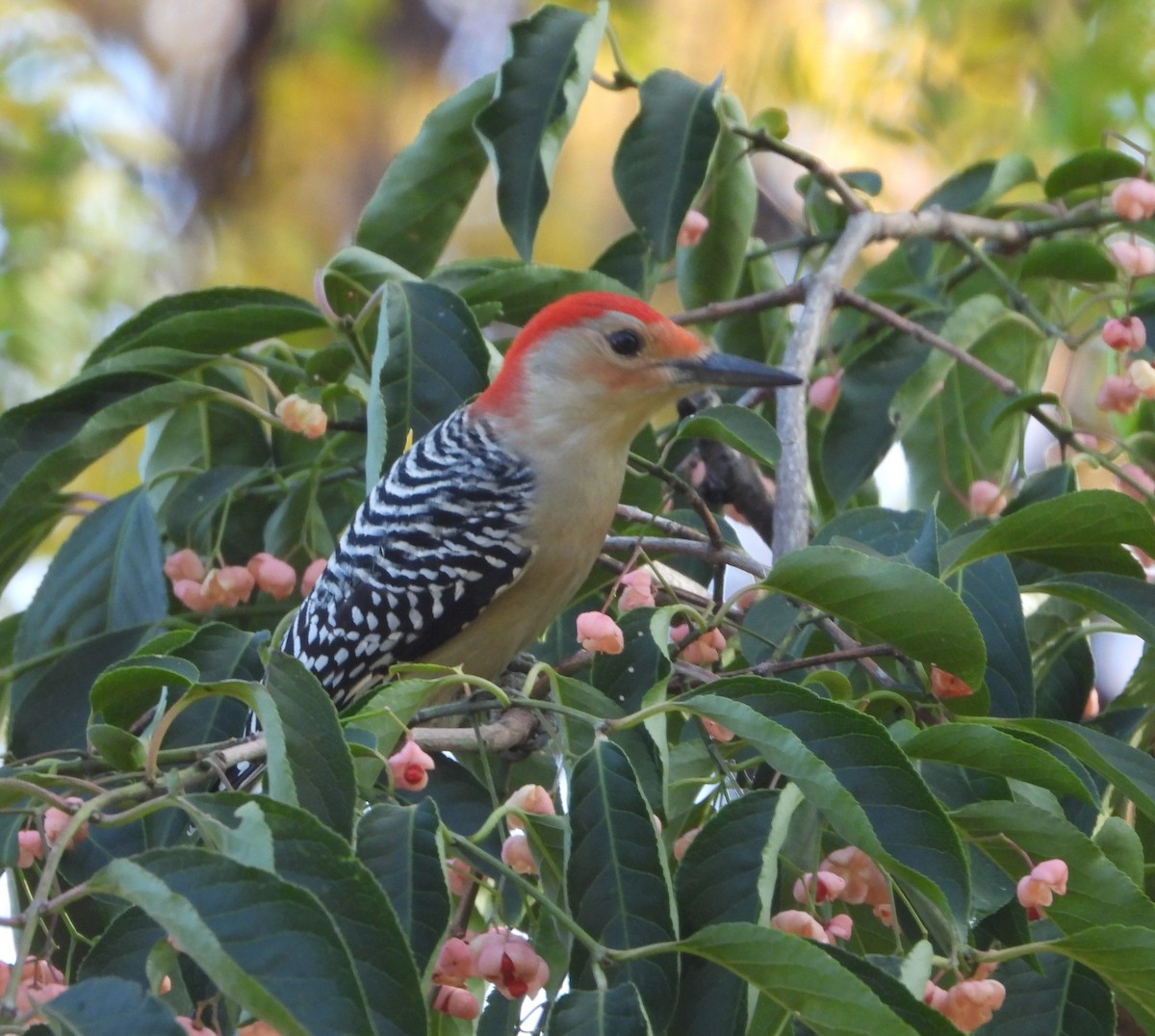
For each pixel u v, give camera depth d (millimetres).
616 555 9219
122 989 4359
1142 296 9297
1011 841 5988
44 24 17484
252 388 9703
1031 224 10250
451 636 8719
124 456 15898
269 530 9016
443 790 6930
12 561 9109
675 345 8602
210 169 19453
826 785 5402
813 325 9281
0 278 15883
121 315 16672
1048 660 8102
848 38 14602
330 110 19500
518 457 8609
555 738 6328
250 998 4270
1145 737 7922
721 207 9828
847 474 9508
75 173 16703
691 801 6805
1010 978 6352
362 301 8867
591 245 18500
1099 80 13656
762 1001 5410
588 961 5488
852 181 10805
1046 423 8789
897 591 6270
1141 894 5852
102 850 6738
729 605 6641
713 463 10203
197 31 20938
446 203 9609
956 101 14188
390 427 8219
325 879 4758
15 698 8445
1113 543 6926
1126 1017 8094
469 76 19828
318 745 5473
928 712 6898
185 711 7203
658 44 15797
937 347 9172
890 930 6984
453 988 6066
